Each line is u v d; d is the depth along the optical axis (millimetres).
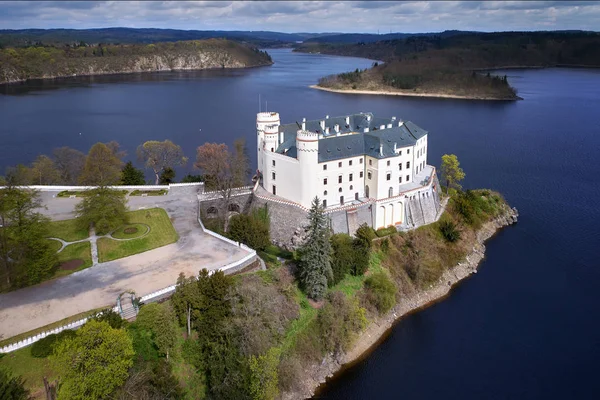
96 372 62281
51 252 91750
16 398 61406
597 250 134625
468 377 88438
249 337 76562
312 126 142875
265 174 132625
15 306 81812
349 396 84000
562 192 178875
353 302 99812
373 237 121500
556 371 89812
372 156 124438
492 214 150750
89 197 112438
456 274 122312
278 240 120375
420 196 132625
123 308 80375
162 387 69062
